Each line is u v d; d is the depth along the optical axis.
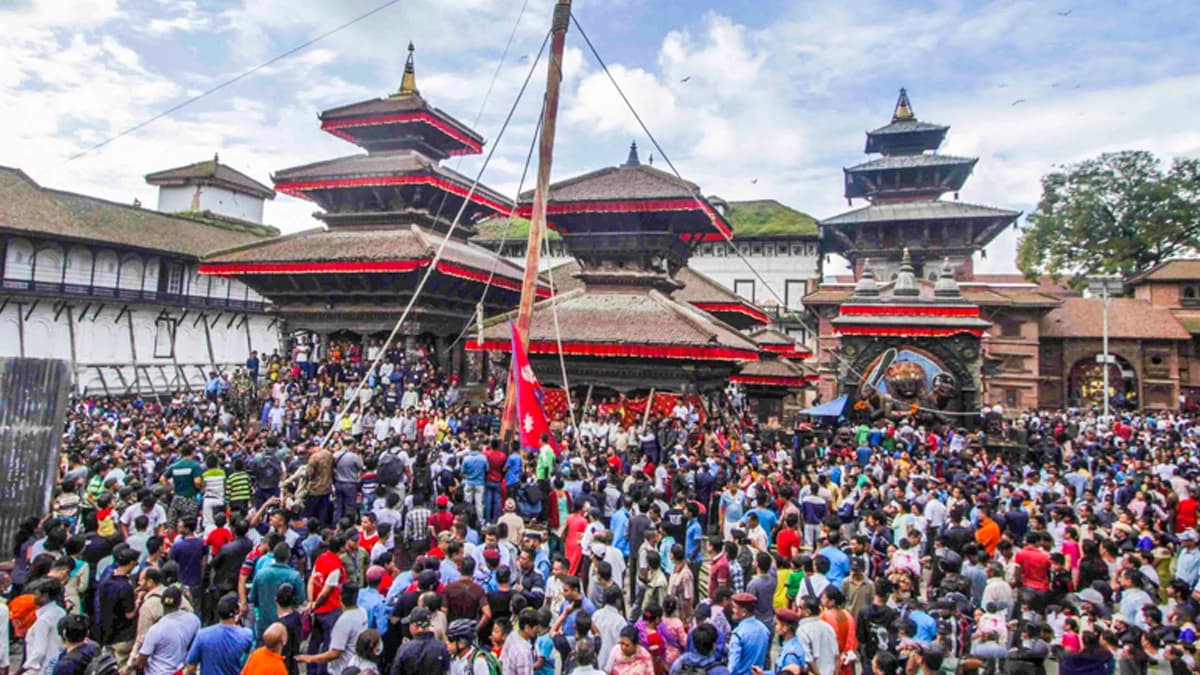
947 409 36.19
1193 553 13.08
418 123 41.22
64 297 46.88
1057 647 10.38
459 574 10.27
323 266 34.44
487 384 39.78
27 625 8.98
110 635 9.23
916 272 61.03
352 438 18.31
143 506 12.20
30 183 49.59
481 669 7.94
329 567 9.93
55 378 13.72
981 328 35.62
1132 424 44.84
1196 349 58.34
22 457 13.29
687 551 13.01
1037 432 35.69
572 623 9.87
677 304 29.78
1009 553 13.02
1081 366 59.97
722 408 31.44
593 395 28.02
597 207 28.44
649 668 7.84
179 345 56.59
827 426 34.91
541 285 41.06
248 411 33.22
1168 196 67.88
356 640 8.29
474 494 16.27
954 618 10.05
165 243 54.66
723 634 9.55
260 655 7.44
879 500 17.30
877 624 9.99
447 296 37.72
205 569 11.48
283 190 39.72
